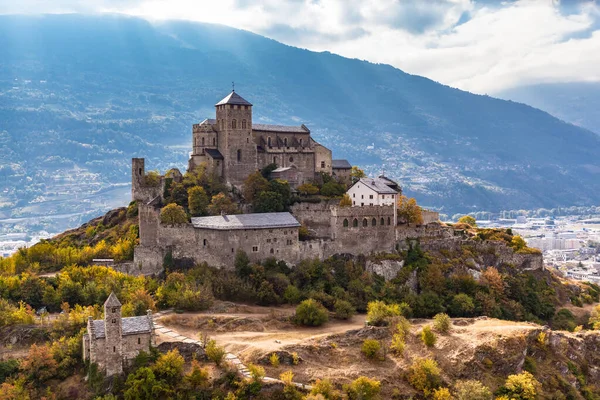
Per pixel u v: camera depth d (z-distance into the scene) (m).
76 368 154.25
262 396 144.88
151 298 186.62
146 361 147.88
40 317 181.00
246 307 197.88
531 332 181.50
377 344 169.12
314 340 173.62
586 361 187.12
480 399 149.50
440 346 173.00
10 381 150.88
